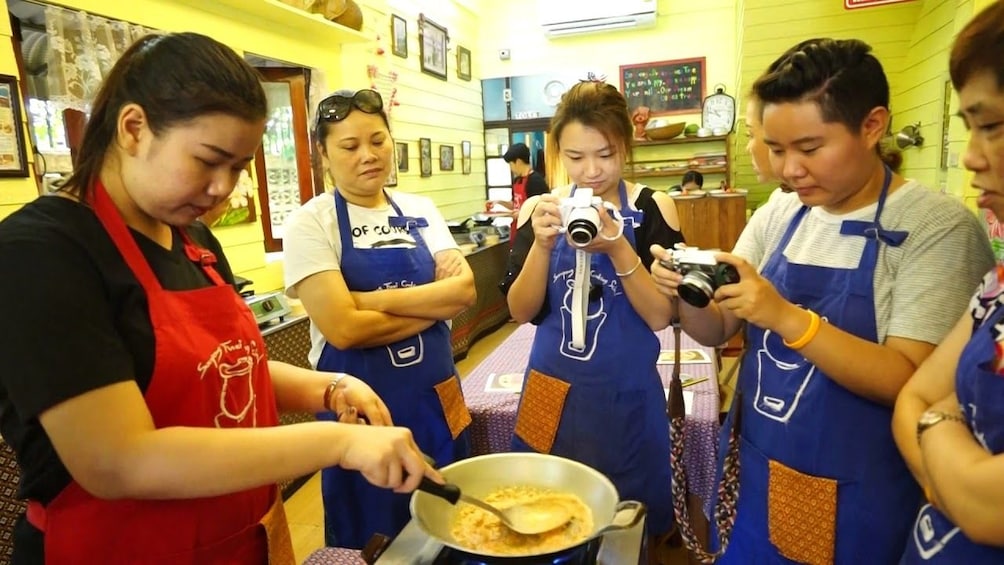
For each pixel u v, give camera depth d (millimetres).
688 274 1081
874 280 1036
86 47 2406
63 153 2395
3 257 718
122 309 806
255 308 2625
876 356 970
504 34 7383
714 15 6754
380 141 1745
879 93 970
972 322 810
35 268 720
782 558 1121
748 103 1286
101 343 740
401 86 5559
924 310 972
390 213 1844
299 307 2979
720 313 1312
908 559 852
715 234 4070
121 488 737
